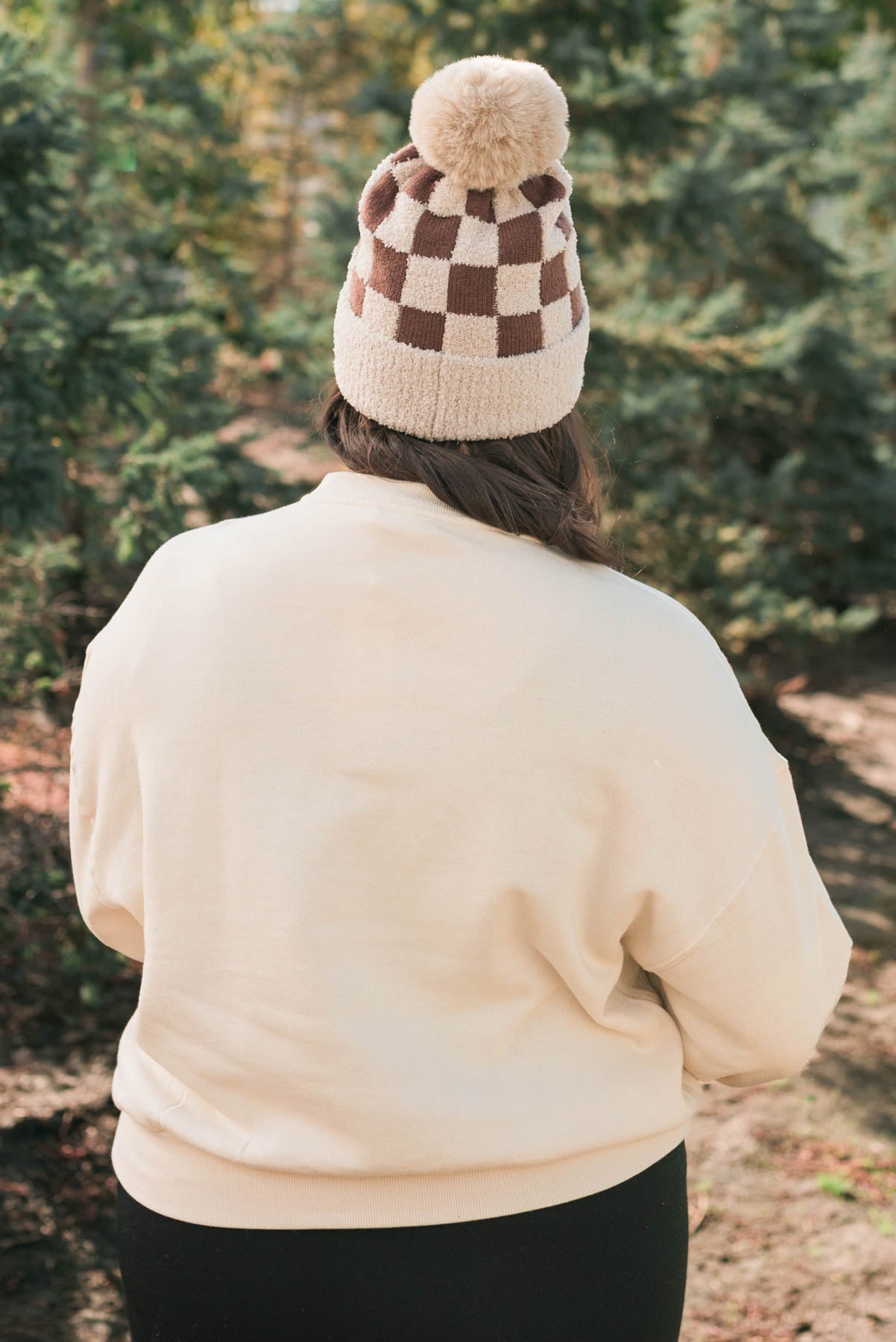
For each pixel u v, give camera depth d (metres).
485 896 0.92
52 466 2.78
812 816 4.81
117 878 1.04
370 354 0.97
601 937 0.97
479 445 0.99
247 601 0.98
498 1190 0.95
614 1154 1.00
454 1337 0.95
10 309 2.65
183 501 3.15
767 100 5.46
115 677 1.02
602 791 0.92
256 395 6.24
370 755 0.93
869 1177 2.75
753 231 5.73
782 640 5.83
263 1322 0.97
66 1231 2.38
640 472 5.00
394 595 0.95
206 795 0.96
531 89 0.91
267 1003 0.94
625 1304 1.00
